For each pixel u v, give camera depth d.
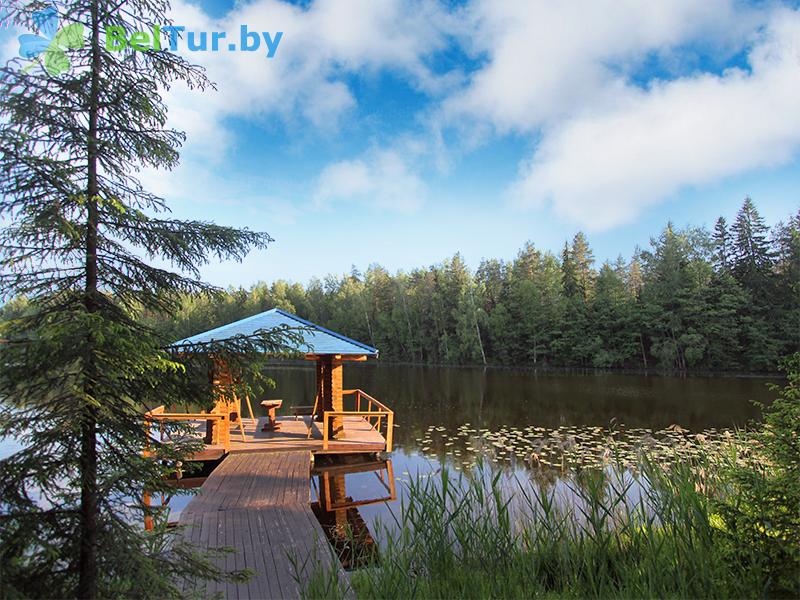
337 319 58.28
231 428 11.17
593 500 3.85
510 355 43.12
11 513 1.83
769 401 17.31
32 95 1.99
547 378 29.73
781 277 31.64
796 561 2.77
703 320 31.56
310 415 12.88
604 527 4.10
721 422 13.38
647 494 4.06
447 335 47.50
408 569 3.72
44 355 1.85
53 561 1.87
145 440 2.25
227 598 3.64
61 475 1.97
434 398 20.44
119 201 2.11
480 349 43.56
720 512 3.21
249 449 9.09
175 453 2.39
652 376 29.81
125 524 2.08
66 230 1.88
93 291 2.08
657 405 16.89
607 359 35.12
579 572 3.58
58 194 2.02
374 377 32.72
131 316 2.33
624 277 47.47
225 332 9.48
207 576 2.28
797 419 2.97
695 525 3.52
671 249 34.97
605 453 5.99
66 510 2.01
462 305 46.34
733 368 30.53
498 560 3.79
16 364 1.85
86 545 1.94
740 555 3.03
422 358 50.00
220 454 8.94
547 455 9.18
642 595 3.05
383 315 53.19
